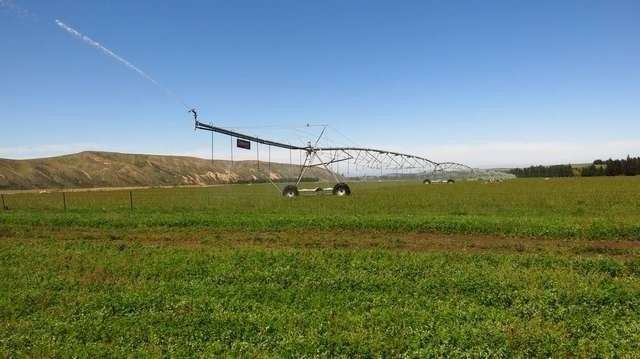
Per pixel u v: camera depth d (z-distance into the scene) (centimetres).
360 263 1722
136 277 1639
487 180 14488
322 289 1430
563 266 1655
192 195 7025
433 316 1156
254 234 2572
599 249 1995
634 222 2466
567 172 18650
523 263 1711
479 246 2133
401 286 1427
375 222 2655
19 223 3123
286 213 3444
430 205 4091
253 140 4922
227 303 1295
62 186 16888
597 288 1352
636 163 15562
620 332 1052
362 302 1289
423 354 952
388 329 1081
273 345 1018
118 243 2320
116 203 5284
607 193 5403
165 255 1948
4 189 14688
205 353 978
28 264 1827
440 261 1728
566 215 3152
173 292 1415
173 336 1077
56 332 1106
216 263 1762
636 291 1312
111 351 995
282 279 1535
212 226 2825
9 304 1320
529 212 3391
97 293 1420
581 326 1089
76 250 2112
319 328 1097
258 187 10588
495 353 952
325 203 4397
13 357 977
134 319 1177
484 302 1280
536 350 970
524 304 1248
